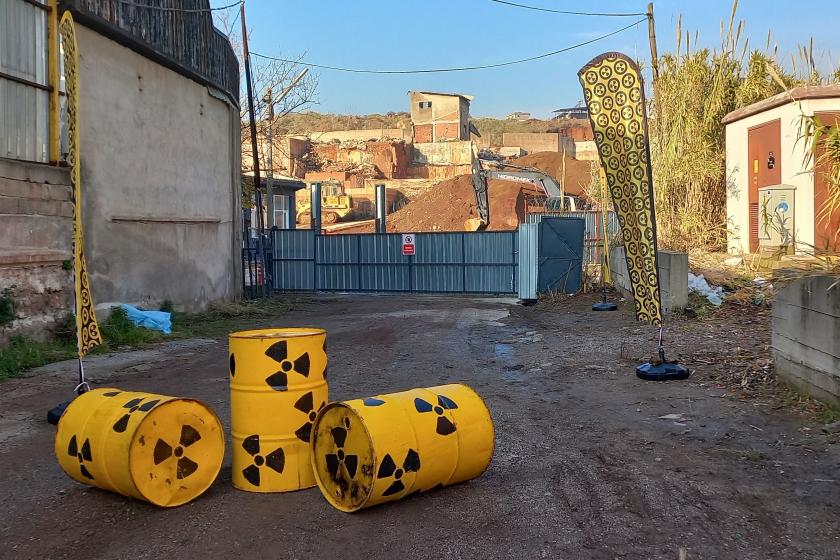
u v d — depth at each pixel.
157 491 4.66
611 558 3.92
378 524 4.41
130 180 13.92
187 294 16.27
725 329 11.20
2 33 10.42
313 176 72.50
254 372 4.91
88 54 12.59
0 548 4.15
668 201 20.53
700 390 7.67
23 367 9.66
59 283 11.56
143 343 12.05
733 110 20.50
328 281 25.03
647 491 4.89
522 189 54.44
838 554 3.91
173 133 15.64
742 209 18.64
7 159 10.55
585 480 5.16
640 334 11.61
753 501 4.66
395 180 72.81
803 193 15.77
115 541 4.23
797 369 6.95
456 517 4.50
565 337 12.23
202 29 16.91
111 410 4.86
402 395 4.83
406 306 19.39
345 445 4.59
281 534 4.28
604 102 8.38
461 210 55.59
